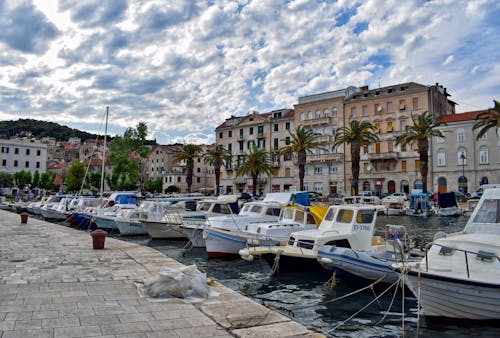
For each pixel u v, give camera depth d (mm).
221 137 89562
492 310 9039
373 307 11117
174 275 8719
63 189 98562
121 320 6766
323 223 16781
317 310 10914
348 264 12312
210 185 108000
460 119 61188
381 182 67125
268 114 85375
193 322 6777
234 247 17891
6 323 6461
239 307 7789
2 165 102938
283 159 78438
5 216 38562
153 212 28156
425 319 9938
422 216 44656
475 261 9945
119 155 83000
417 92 64188
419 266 9914
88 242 18078
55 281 9711
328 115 73062
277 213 21812
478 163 59469
